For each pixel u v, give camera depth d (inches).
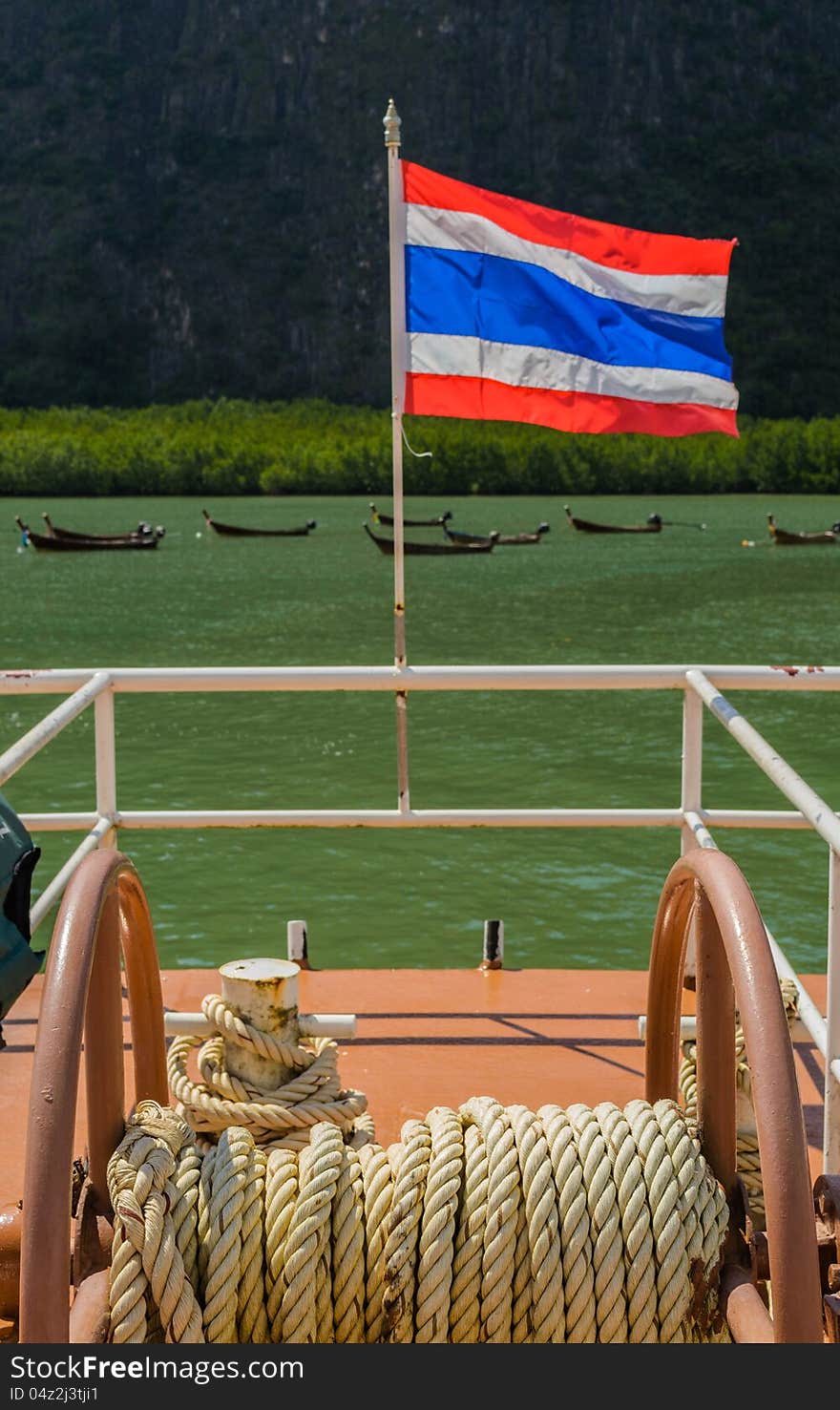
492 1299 124.5
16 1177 206.5
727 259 342.6
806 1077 251.3
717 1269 130.1
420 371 332.8
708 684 247.0
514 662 2151.8
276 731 1408.7
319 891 906.1
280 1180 129.0
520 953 789.9
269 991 159.0
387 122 326.6
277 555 4387.3
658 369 343.3
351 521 6318.9
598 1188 128.0
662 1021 169.6
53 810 1110.4
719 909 129.3
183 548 4653.1
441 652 2253.9
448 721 1466.5
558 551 4532.5
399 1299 125.4
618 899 884.0
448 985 295.0
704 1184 131.8
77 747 1338.6
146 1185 125.6
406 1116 229.5
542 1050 258.8
